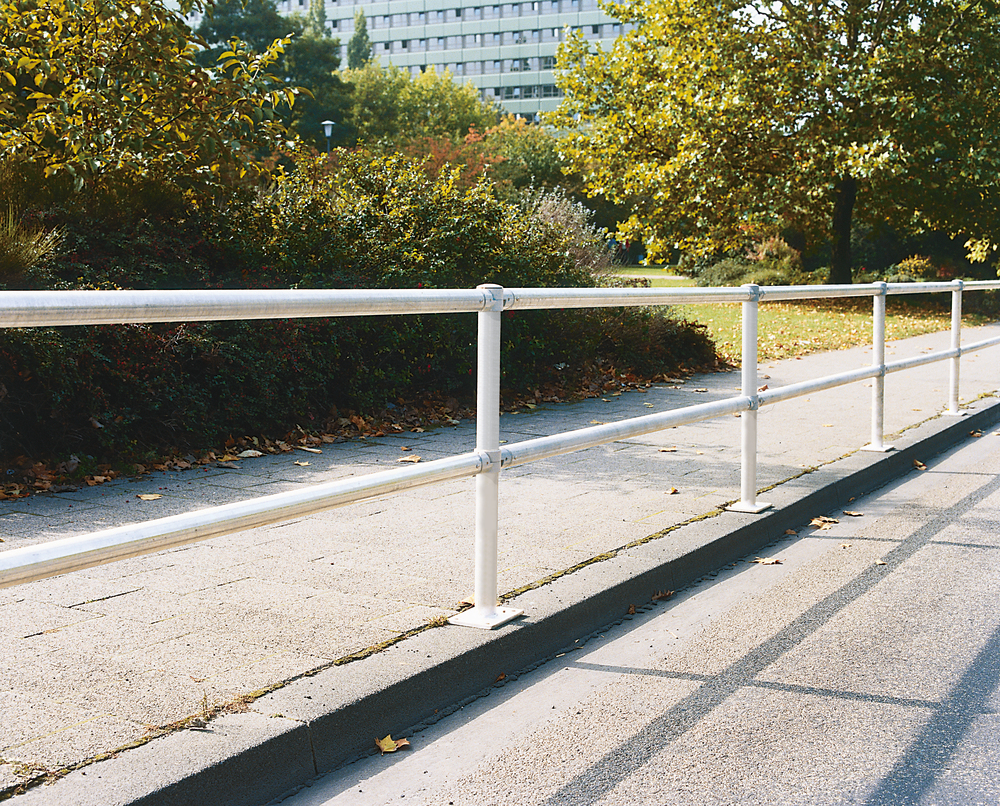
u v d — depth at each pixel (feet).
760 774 8.59
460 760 8.80
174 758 7.64
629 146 84.58
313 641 10.34
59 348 18.19
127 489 17.43
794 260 107.14
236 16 195.00
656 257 85.97
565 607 11.75
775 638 12.04
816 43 77.56
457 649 10.23
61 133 24.36
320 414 24.29
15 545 13.61
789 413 28.19
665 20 83.25
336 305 9.17
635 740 9.24
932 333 60.70
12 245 19.38
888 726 9.59
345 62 364.17
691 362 39.34
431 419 25.93
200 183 26.22
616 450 22.43
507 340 29.43
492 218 30.48
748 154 78.74
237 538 14.57
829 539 16.72
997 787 8.39
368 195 29.37
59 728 8.16
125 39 24.47
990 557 15.58
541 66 412.98
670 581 13.83
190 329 21.13
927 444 23.99
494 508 11.28
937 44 77.77
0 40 24.88
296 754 8.29
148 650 10.01
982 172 77.30
